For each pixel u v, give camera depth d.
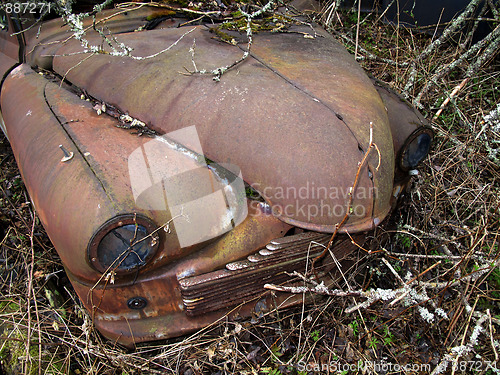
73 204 1.54
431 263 2.44
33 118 2.03
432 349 2.09
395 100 2.09
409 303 2.07
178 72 2.00
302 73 1.96
